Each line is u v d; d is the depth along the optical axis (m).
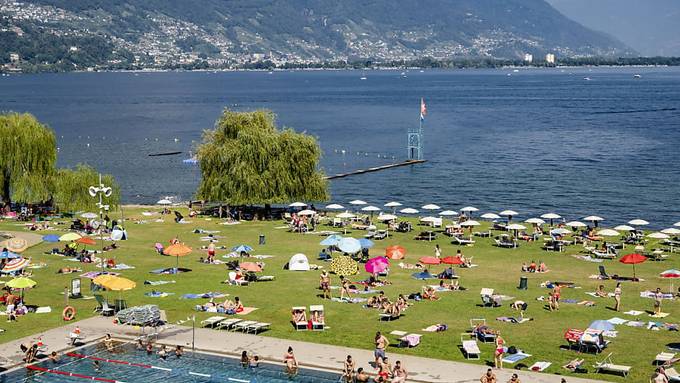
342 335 52.75
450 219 104.94
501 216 117.56
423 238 87.62
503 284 66.75
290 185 103.88
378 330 53.75
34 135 102.12
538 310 58.56
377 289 64.44
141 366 47.72
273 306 59.19
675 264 75.69
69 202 103.00
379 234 88.56
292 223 92.81
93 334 52.75
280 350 49.94
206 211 106.50
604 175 154.25
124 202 130.25
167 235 88.56
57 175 104.56
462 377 45.09
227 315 56.75
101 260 72.75
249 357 47.59
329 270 71.06
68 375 46.44
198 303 59.91
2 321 55.25
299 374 46.38
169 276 68.44
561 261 76.75
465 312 57.97
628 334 52.81
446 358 48.31
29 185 101.75
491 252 80.81
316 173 108.25
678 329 53.69
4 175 102.81
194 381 45.53
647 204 125.44
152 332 53.06
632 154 183.88
